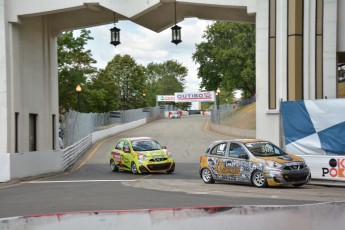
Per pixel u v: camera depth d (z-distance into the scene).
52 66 25.17
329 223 6.95
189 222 6.32
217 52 70.62
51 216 6.09
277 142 19.33
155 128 65.25
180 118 95.69
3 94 20.42
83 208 11.50
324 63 19.22
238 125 53.06
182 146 40.34
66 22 24.84
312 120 16.56
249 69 66.75
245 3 19.95
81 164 28.81
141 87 104.69
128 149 23.33
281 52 19.39
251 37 68.38
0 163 19.44
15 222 5.88
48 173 23.17
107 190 15.68
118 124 59.41
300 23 19.20
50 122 24.75
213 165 17.48
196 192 14.84
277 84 19.48
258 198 13.04
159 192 14.91
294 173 15.39
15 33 21.12
